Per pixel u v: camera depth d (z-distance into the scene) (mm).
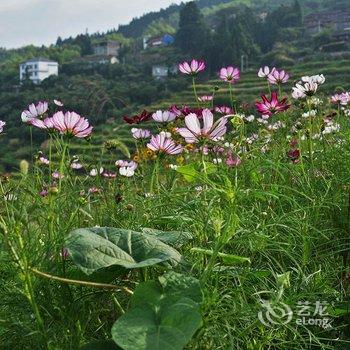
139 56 114250
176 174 4207
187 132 2592
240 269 2588
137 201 3344
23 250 2178
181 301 2008
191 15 107562
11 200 2670
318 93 6047
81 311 2334
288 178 3871
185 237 2639
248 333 2305
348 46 90938
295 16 123812
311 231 3074
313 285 2621
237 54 92750
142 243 2373
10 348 2279
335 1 157750
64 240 2264
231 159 3707
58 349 2186
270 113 4215
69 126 2654
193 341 2104
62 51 133000
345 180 3559
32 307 2146
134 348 1887
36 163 3504
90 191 3389
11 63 120438
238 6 184500
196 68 4816
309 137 3922
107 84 54250
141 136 4469
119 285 2541
